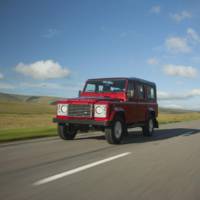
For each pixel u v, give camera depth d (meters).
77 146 10.33
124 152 9.00
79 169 6.52
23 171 6.29
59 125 11.94
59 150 9.30
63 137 12.13
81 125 11.42
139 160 7.71
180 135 15.27
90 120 10.91
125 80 12.57
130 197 4.66
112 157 8.06
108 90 12.73
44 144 10.82
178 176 6.05
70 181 5.52
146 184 5.41
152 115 14.88
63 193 4.80
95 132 16.31
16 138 12.40
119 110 11.23
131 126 12.50
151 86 14.77
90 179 5.69
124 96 12.29
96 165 6.98
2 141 11.65
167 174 6.21
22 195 4.67
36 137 13.45
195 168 6.83
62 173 6.12
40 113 100.75
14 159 7.67
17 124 33.38
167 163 7.37
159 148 10.06
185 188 5.20
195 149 9.88
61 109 11.57
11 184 5.29
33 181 5.50
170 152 9.17
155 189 5.11
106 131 10.87
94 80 13.29
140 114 13.34
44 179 5.64
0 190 4.93
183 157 8.27
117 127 11.15
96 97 12.12
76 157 8.02
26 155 8.30
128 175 6.05
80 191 4.92
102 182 5.48
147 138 13.65
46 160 7.55
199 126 23.47
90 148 9.84
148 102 14.29
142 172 6.34
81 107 11.16
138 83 13.36
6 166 6.79
